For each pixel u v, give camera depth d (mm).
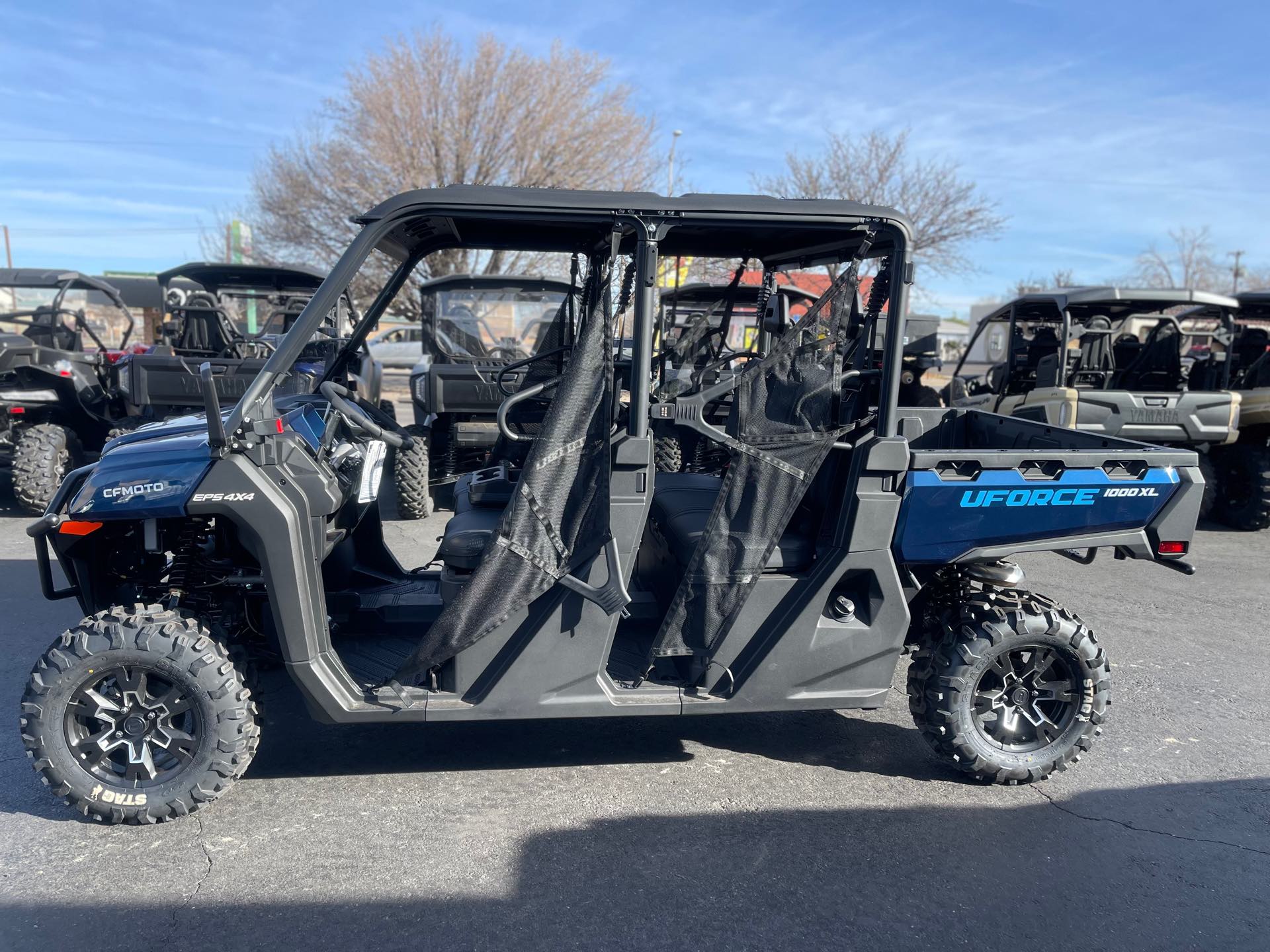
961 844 3010
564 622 2979
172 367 7738
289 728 3748
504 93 20234
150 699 2943
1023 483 3111
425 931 2510
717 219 2846
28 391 7430
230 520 3027
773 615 3113
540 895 2678
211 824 3014
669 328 4883
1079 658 3314
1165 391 8656
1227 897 2754
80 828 2967
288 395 3479
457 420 7598
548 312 8555
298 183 20578
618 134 21203
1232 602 5918
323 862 2812
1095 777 3496
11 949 2398
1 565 6137
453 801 3205
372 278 15203
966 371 20953
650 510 3771
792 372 2939
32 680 2848
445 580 3146
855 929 2568
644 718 3947
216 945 2434
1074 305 9016
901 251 2895
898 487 3082
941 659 3305
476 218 2869
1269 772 3557
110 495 2875
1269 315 10133
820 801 3273
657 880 2770
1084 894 2750
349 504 3410
